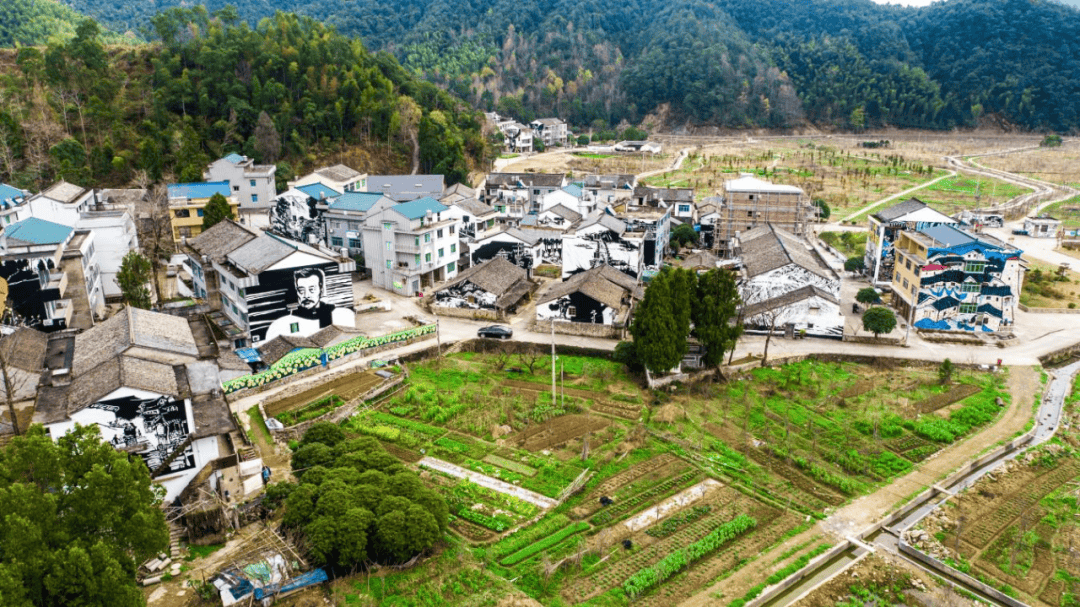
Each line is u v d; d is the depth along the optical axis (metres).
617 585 40.25
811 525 45.94
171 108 133.38
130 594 32.53
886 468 52.47
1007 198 158.50
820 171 184.62
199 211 98.69
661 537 44.41
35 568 30.61
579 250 90.38
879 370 70.25
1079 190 167.50
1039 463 53.44
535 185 132.12
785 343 75.62
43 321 66.06
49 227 71.69
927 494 49.50
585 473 50.88
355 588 39.19
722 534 44.34
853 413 60.75
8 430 47.06
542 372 68.94
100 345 52.09
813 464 52.34
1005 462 53.19
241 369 62.59
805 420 59.50
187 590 38.69
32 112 124.81
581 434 56.91
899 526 46.44
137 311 57.06
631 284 85.19
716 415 60.22
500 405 61.22
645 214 104.00
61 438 35.50
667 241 110.12
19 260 64.06
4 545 30.69
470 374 68.38
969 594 40.38
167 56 142.25
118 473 34.59
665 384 65.81
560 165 192.25
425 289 90.62
